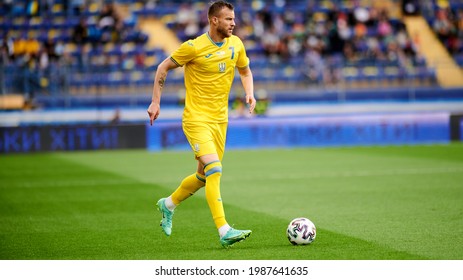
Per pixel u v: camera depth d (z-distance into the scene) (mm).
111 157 74688
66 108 90000
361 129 86438
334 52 113875
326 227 32656
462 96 102625
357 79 105750
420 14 123125
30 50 99438
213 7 27578
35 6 109625
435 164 60969
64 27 108500
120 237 31219
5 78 87688
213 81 27891
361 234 30672
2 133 79875
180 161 69688
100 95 92625
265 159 69438
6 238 31484
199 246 28812
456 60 113250
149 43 109688
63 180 54781
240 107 93188
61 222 35688
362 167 59938
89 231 32906
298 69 103562
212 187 27469
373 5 124562
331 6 121125
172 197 29344
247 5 120188
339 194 44312
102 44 105375
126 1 116438
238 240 27266
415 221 33875
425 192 44156
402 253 26797
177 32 111938
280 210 38500
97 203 42469
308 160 67375
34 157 75812
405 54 111562
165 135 84312
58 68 91750
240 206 40250
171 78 98875
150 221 35531
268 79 102062
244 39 111500
